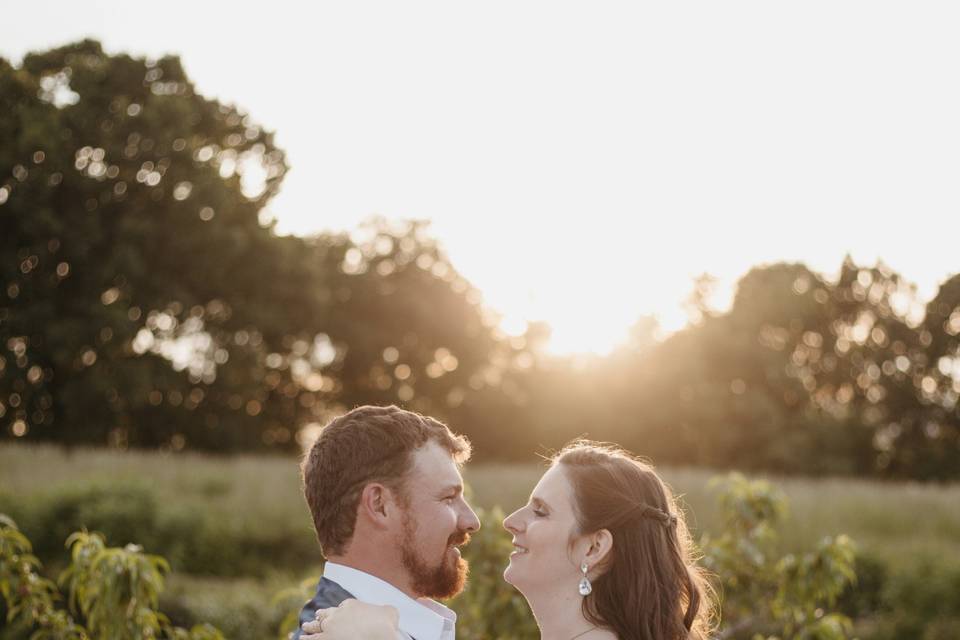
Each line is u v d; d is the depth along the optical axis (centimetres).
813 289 4428
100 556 399
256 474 2144
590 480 251
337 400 4172
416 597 230
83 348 3120
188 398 3459
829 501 1902
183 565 1648
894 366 4312
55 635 411
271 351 3728
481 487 1953
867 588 1550
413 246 4269
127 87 3381
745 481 516
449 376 4247
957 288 4266
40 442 3177
